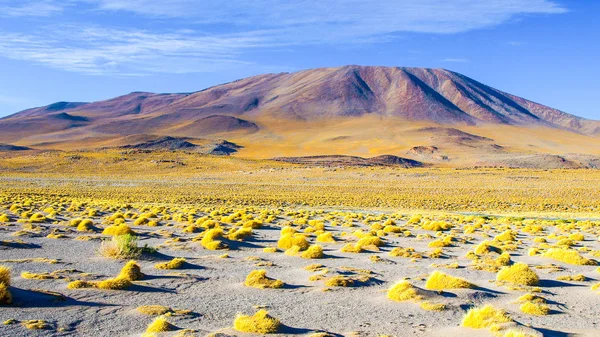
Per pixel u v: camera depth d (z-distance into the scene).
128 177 138.62
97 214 45.44
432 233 37.91
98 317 12.30
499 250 26.22
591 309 14.32
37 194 81.56
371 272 19.41
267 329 11.48
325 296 15.30
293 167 161.12
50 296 13.80
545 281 18.36
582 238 34.28
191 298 14.74
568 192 95.50
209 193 96.50
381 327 12.10
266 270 19.72
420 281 17.77
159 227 36.25
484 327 11.93
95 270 18.44
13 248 23.30
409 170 145.62
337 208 72.12
